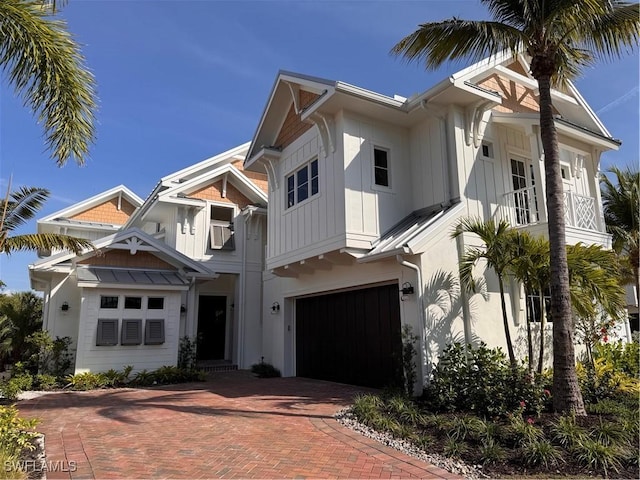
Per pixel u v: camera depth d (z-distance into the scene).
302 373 13.86
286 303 14.61
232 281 18.69
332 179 11.09
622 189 14.78
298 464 5.32
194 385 12.20
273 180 14.07
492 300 10.47
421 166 11.59
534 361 10.86
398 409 7.41
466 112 11.20
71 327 13.98
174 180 17.61
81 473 5.03
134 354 13.12
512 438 5.80
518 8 7.86
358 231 10.58
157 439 6.45
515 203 11.88
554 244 7.22
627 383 9.17
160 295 13.77
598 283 8.91
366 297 11.39
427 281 9.52
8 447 5.29
